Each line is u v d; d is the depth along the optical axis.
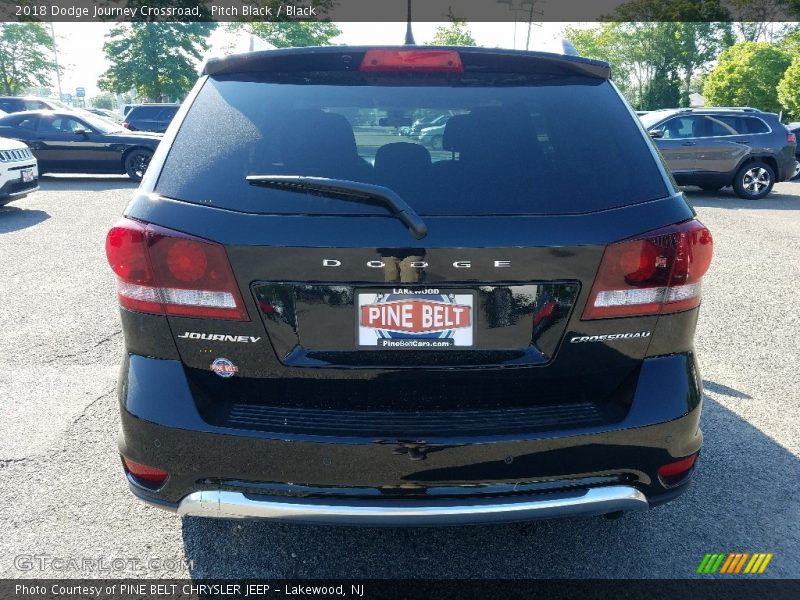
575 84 2.33
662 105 63.84
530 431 2.00
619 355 2.07
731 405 3.93
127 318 2.08
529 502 2.03
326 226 1.93
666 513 2.86
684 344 2.15
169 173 2.07
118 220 2.05
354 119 2.19
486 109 2.21
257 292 1.97
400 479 2.00
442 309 1.97
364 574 2.47
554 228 1.96
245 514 2.04
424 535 2.71
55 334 4.97
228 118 2.19
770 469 3.21
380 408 2.04
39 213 10.56
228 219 1.96
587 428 2.03
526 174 2.05
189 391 2.04
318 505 2.01
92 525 2.73
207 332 2.01
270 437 1.98
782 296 6.30
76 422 3.60
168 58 37.34
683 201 2.13
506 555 2.59
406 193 2.00
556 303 1.99
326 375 2.01
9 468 3.13
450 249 1.92
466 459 1.99
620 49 65.12
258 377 2.03
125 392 2.10
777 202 13.25
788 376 4.38
